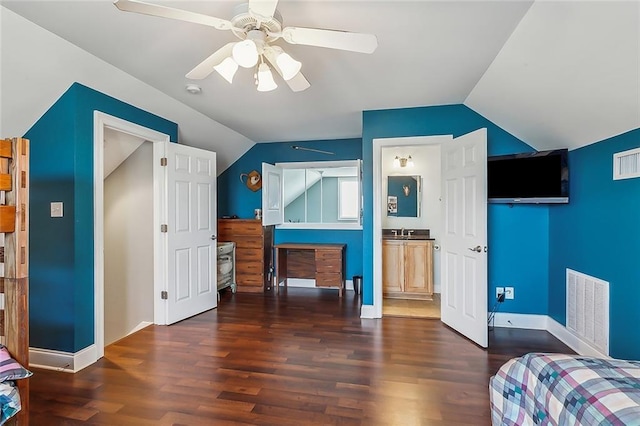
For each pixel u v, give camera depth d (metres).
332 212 5.36
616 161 2.36
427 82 2.88
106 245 3.76
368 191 3.71
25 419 1.59
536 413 1.35
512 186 3.16
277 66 1.81
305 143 5.39
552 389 1.28
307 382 2.31
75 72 2.43
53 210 2.55
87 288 2.62
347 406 2.03
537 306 3.37
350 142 5.24
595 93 2.11
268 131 4.74
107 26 2.00
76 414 1.95
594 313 2.58
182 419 1.90
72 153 2.51
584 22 1.67
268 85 1.91
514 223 3.40
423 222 5.05
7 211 1.56
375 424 1.86
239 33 1.63
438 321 3.60
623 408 1.02
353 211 5.28
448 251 3.42
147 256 3.63
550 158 2.98
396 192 5.14
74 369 2.49
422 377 2.38
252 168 5.52
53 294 2.55
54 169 2.54
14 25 1.93
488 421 1.88
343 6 1.79
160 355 2.75
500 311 3.44
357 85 2.96
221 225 5.12
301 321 3.62
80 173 2.56
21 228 1.60
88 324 2.63
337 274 4.79
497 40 2.15
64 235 2.53
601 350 2.50
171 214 3.53
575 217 2.87
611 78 1.90
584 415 1.08
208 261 4.05
